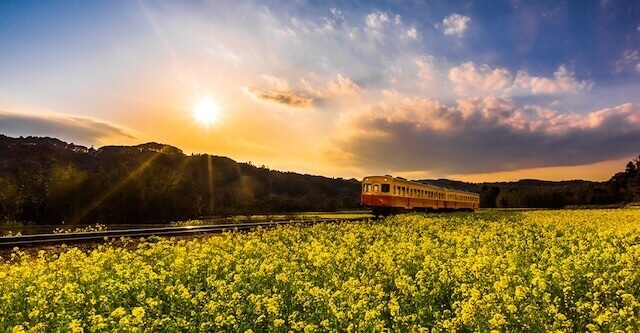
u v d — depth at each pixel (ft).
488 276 39.60
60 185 168.35
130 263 49.11
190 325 28.53
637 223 101.40
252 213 214.69
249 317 30.12
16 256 54.60
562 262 43.70
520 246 61.16
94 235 78.33
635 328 26.68
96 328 27.17
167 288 34.58
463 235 71.87
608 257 46.39
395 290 39.65
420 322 30.12
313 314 30.94
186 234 85.51
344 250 54.75
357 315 29.53
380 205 143.23
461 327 28.68
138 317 26.84
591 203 363.56
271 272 41.63
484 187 430.61
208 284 38.70
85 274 41.27
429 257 47.42
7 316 31.83
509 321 28.55
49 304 33.73
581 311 30.27
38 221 168.14
